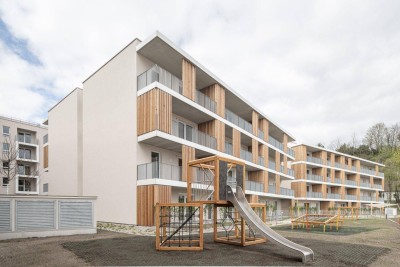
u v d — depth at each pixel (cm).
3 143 3544
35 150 4072
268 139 3150
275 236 842
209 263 689
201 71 2052
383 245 1018
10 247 898
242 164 1078
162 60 1923
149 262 696
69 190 2298
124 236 1179
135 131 1752
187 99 1870
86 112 2203
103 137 2000
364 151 7331
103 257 750
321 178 4481
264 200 3122
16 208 1133
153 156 1870
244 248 900
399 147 6169
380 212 4322
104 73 2059
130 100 1809
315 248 918
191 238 1116
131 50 1845
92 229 1303
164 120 1686
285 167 3628
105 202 1906
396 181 6122
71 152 2323
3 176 3152
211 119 2188
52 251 831
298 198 4097
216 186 945
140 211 1650
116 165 1859
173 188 1859
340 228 1720
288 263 697
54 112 2650
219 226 1672
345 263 705
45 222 1190
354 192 5244
